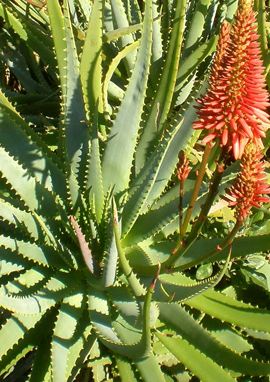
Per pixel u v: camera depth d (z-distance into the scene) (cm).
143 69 140
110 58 181
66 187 148
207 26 190
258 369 131
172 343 136
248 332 144
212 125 104
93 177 144
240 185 103
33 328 140
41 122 181
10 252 141
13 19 176
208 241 143
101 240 146
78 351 133
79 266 143
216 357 135
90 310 137
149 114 152
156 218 144
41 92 192
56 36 144
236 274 153
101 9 145
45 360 136
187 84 174
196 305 139
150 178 139
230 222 154
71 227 144
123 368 136
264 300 154
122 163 148
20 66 195
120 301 139
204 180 145
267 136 148
